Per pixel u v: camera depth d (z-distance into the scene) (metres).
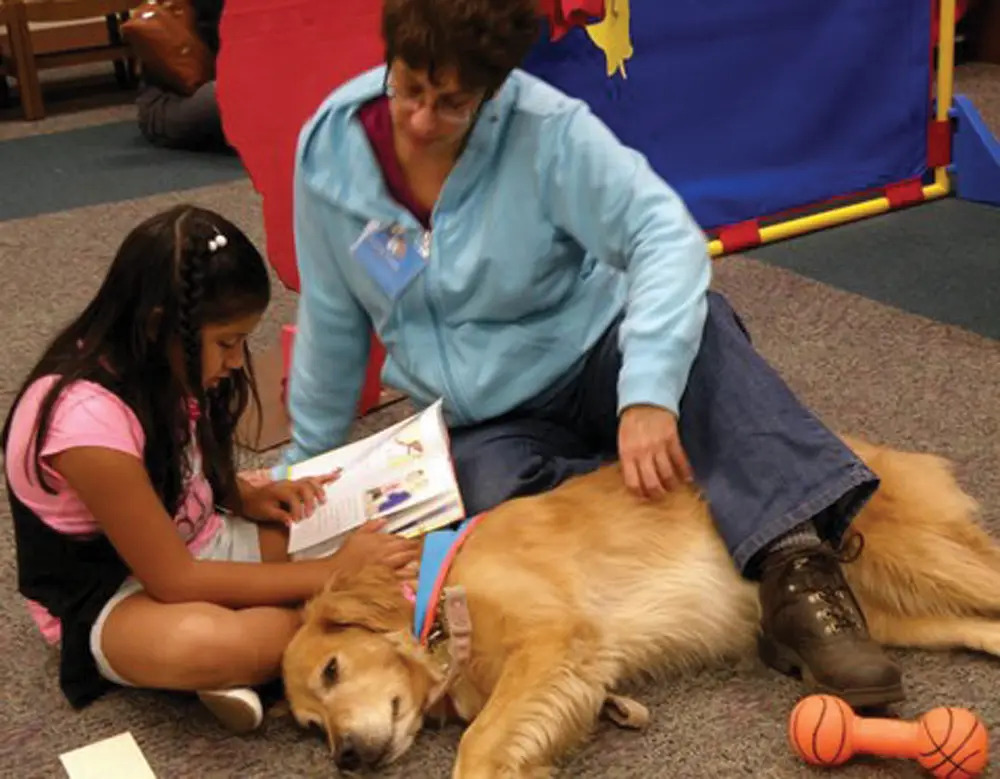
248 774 1.70
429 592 1.79
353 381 2.19
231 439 1.97
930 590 1.85
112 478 1.68
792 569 1.75
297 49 2.60
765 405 1.82
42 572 1.82
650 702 1.80
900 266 3.53
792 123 3.82
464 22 1.63
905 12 3.90
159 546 1.72
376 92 1.93
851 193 3.97
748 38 3.66
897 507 1.89
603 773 1.65
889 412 2.63
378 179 1.94
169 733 1.79
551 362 2.04
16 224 4.34
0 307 3.53
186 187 4.74
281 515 2.01
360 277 2.02
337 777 1.69
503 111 1.88
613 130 3.49
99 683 1.86
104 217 4.38
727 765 1.64
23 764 1.73
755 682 1.82
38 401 1.71
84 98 6.41
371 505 1.94
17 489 1.77
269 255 2.74
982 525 2.15
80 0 5.98
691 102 3.62
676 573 1.87
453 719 1.82
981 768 1.54
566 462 2.09
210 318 1.67
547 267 1.97
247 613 1.76
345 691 1.71
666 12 3.48
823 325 3.13
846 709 1.59
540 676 1.68
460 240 1.95
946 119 4.09
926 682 1.77
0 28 6.48
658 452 1.77
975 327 3.05
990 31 5.76
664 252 1.83
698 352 1.87
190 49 5.18
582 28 3.27
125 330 1.71
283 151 2.67
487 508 1.99
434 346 2.04
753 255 3.72
